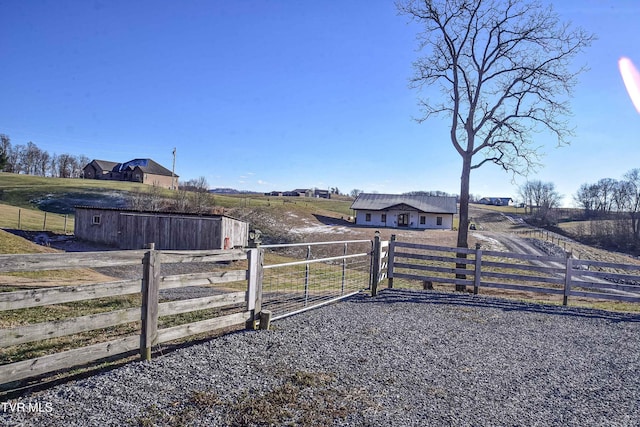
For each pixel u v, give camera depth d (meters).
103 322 4.18
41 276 11.65
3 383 3.75
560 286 18.88
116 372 4.27
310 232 41.34
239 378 4.37
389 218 55.94
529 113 15.50
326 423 3.54
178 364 4.60
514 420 3.79
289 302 8.52
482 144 15.35
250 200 62.91
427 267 10.93
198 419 3.48
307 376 4.52
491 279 19.17
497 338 6.59
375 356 5.34
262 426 3.43
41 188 54.94
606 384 4.84
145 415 3.50
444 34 15.57
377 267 9.88
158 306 4.75
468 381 4.69
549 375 5.04
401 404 3.99
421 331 6.73
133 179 82.31
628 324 8.14
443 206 56.03
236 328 6.27
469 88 15.45
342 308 8.21
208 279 5.36
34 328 3.63
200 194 48.53
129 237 24.34
